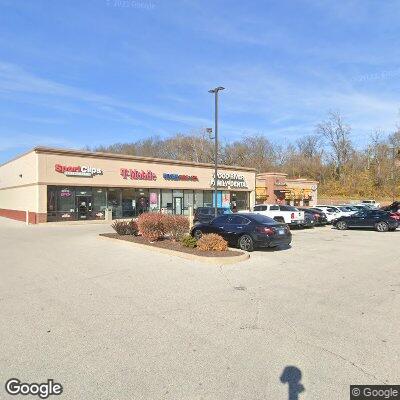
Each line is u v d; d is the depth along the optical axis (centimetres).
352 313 687
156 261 1202
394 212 2522
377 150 7750
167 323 631
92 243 1666
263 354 510
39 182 2988
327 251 1484
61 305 730
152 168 3731
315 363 483
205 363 483
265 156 8362
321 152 8231
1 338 563
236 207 4597
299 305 738
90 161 3284
